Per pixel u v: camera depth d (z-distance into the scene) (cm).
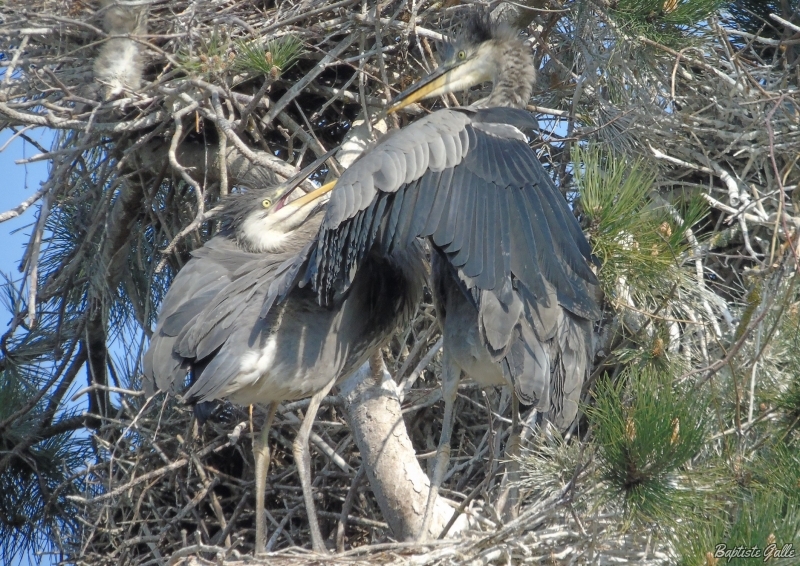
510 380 892
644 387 779
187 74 1062
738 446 812
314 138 1122
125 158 1055
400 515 991
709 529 739
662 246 898
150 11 1116
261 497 954
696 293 988
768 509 720
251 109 1023
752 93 1119
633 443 746
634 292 971
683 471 782
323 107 1143
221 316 891
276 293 851
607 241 882
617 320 1030
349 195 779
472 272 817
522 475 977
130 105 1038
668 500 746
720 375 890
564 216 858
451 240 821
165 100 1027
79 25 1024
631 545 881
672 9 1098
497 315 853
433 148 838
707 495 779
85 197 1128
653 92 1125
